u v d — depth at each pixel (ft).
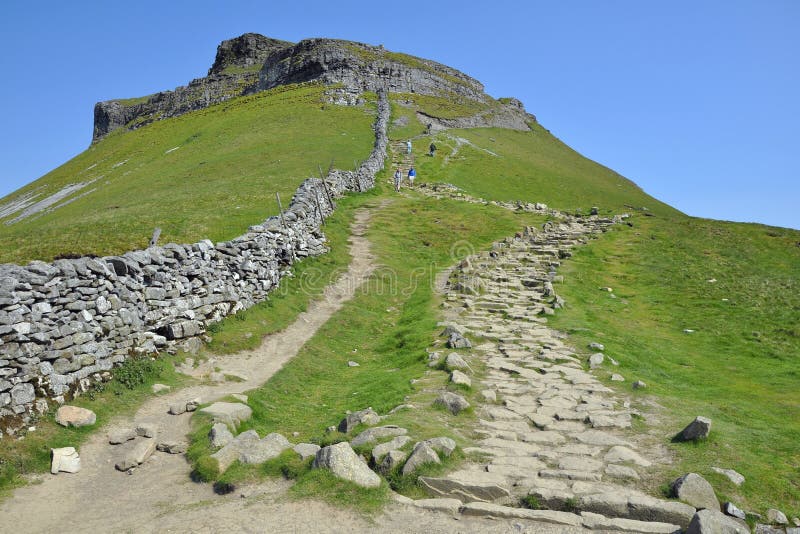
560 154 364.38
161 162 245.24
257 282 73.82
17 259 88.94
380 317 79.97
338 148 219.20
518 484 29.86
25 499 30.71
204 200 139.54
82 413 38.83
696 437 34.86
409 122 302.66
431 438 33.63
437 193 172.35
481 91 466.70
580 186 256.32
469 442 35.50
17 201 287.07
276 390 51.70
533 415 40.45
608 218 142.51
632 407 42.50
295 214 94.84
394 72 386.32
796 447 35.17
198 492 31.60
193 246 61.98
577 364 53.26
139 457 35.53
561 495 27.86
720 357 63.31
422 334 66.64
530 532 25.86
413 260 107.65
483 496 28.76
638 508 26.76
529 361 54.08
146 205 141.18
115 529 27.63
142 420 41.47
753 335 71.15
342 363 62.80
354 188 156.46
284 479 31.81
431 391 45.09
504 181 221.87
